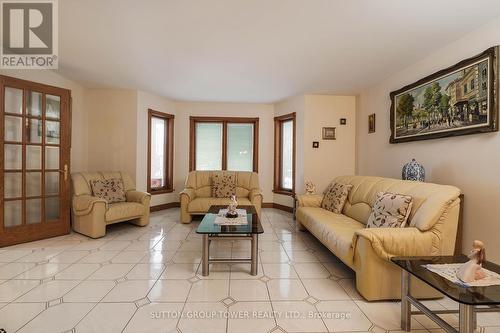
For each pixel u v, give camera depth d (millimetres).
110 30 2443
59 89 3355
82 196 3441
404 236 1867
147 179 4711
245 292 2002
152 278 2215
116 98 4453
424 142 2965
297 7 2047
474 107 2291
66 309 1742
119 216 3516
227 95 4797
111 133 4457
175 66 3354
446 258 1643
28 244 3037
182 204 4109
